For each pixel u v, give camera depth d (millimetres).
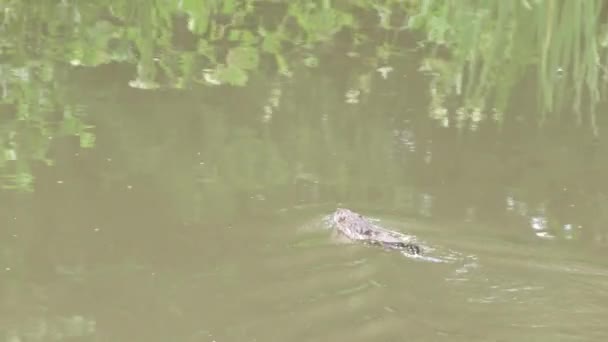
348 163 11000
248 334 8188
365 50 13867
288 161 11125
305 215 10109
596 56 13531
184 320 8398
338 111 12062
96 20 14859
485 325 8438
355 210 10086
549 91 12750
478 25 14820
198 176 10750
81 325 8289
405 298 8781
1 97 12328
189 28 14578
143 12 15211
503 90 12789
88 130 11609
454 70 13266
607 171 10930
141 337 8164
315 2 15609
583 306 8719
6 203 10094
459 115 12102
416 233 9797
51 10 15305
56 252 9352
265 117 11922
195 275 9031
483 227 9938
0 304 8586
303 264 9281
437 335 8250
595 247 9586
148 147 11273
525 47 14102
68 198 10227
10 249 9383
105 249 9398
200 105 12211
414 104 12305
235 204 10266
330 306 8625
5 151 11086
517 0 15375
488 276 9141
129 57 13578
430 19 14984
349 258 9359
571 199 10422
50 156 11039
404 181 10797
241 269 9164
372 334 8227
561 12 14578
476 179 10805
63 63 13344
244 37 14289
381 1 15719
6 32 14375
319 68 13258
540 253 9398
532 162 11117
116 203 10180
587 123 11961
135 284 8922
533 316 8562
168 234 9695
